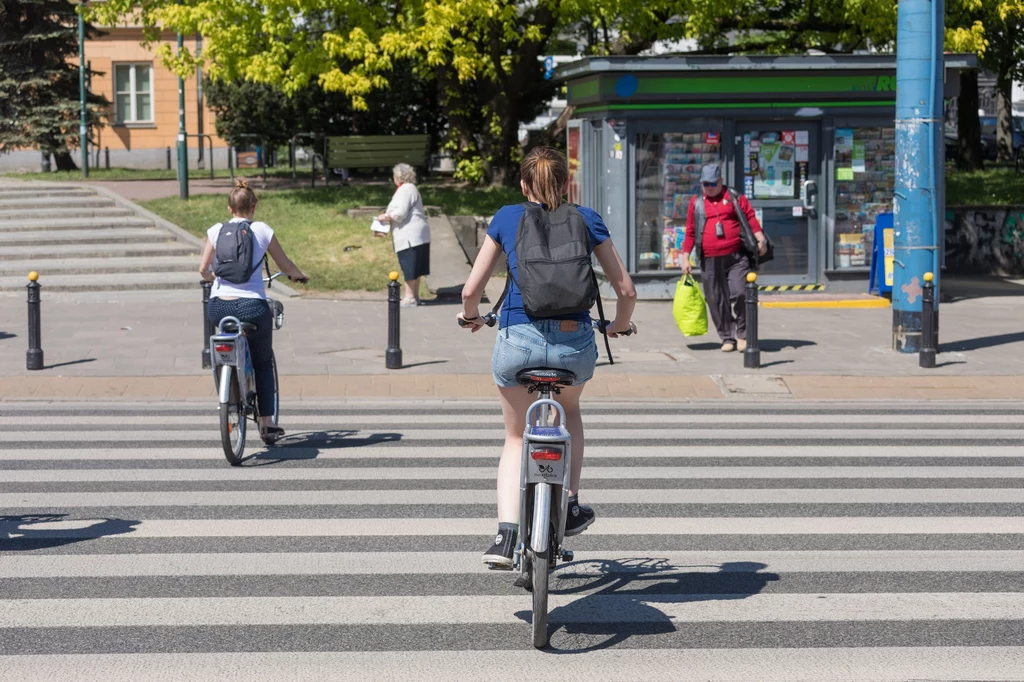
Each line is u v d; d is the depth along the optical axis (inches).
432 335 573.3
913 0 514.9
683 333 549.0
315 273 720.3
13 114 1255.5
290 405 429.7
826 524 268.2
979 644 195.5
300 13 866.1
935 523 269.0
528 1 935.0
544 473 188.9
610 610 212.4
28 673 182.1
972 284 820.0
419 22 839.1
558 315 194.9
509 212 201.2
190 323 601.3
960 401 448.8
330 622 206.1
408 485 305.4
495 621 207.2
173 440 363.6
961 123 1428.4
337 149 987.9
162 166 1553.9
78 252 765.3
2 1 1218.0
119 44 1536.7
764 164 701.3
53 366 490.0
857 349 539.2
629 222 687.1
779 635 199.8
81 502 286.5
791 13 1008.9
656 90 677.9
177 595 219.6
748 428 389.7
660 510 280.5
